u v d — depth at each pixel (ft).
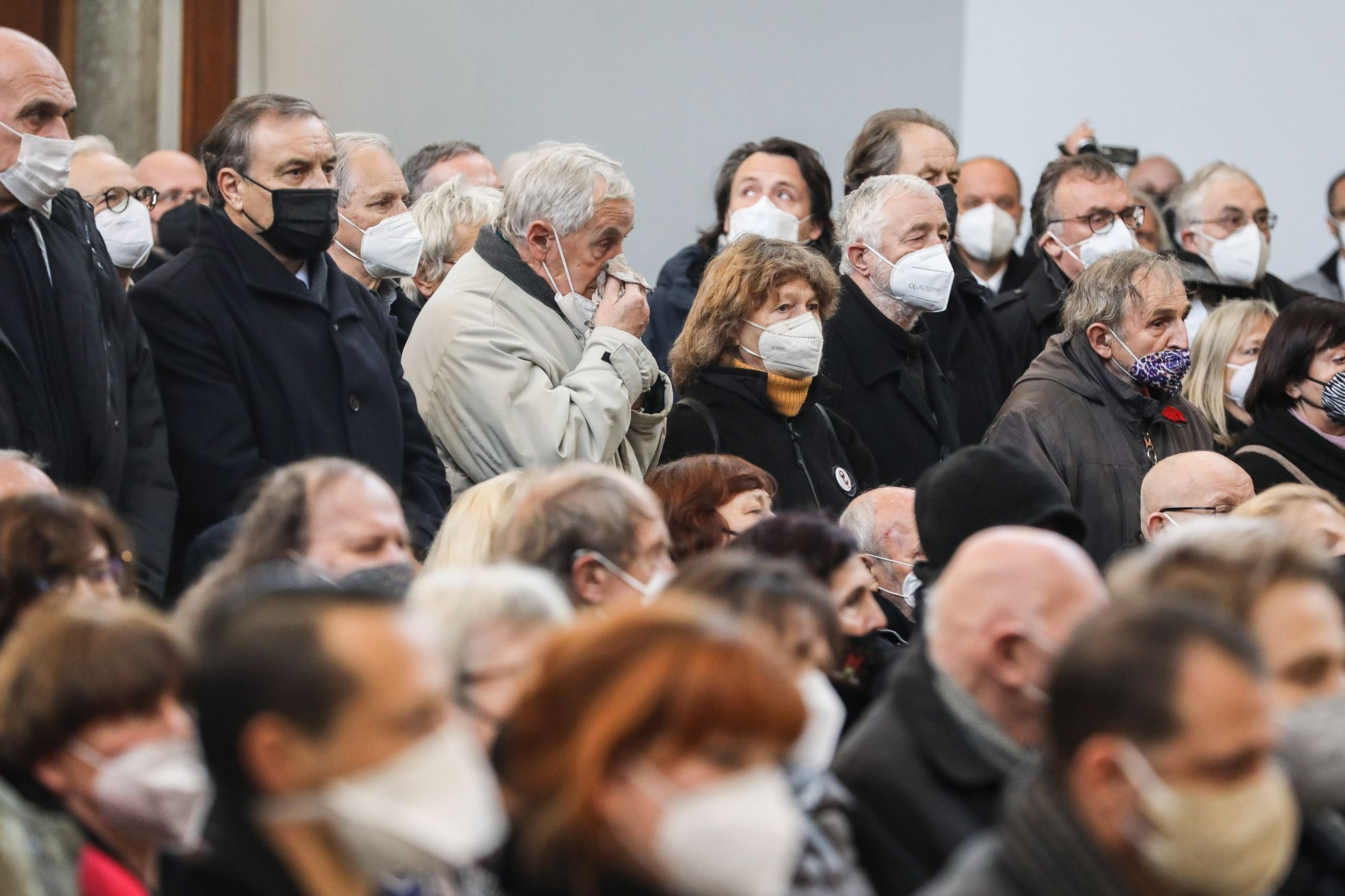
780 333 60.13
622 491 39.68
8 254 51.31
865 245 67.77
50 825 28.37
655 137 116.26
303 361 55.36
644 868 24.29
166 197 87.76
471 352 57.88
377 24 113.29
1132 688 24.70
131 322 53.72
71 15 100.68
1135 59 121.39
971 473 43.27
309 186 55.88
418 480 56.95
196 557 46.60
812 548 42.91
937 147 78.59
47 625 28.71
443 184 77.15
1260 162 121.19
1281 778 26.32
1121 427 65.57
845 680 42.96
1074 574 33.09
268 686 23.76
